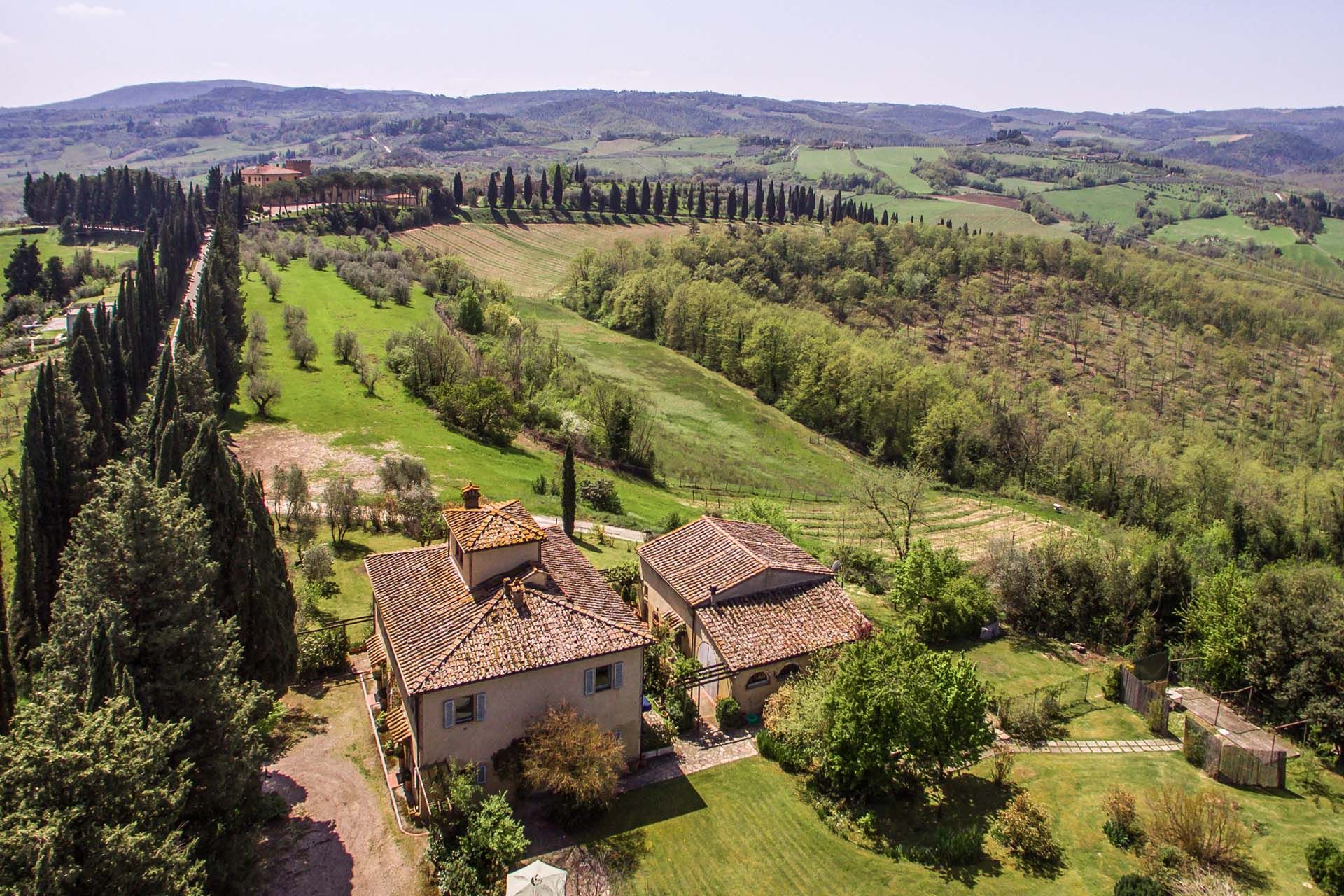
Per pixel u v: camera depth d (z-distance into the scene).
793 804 32.34
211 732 24.59
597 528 62.12
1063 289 191.50
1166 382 153.38
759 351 142.12
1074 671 45.06
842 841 30.30
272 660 32.53
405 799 31.00
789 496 96.94
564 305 179.62
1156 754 36.28
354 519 56.75
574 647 31.83
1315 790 33.66
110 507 27.75
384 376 96.81
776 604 40.84
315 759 32.84
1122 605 49.03
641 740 34.84
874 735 31.39
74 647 24.62
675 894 27.59
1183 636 47.16
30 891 16.97
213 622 26.25
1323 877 27.41
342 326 113.44
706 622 39.03
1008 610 51.44
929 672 32.91
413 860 28.09
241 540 31.50
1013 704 38.44
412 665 30.19
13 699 27.56
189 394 48.69
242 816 25.69
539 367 108.56
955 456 119.44
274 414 80.62
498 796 28.38
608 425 93.38
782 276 186.25
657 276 167.38
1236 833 29.02
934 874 28.53
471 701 30.28
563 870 25.25
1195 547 74.81
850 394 129.62
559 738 29.92
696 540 45.31
